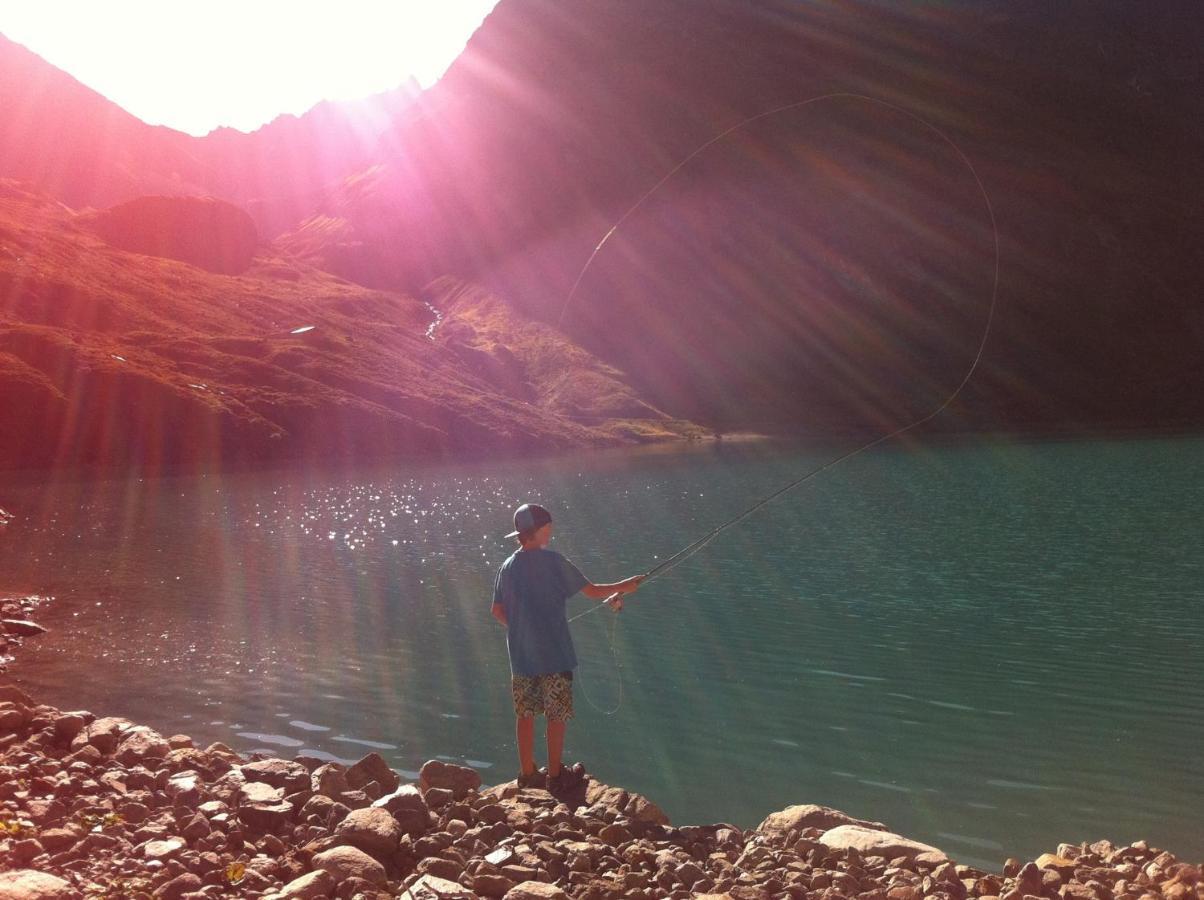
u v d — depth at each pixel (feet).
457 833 20.58
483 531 121.70
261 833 20.15
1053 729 39.47
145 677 47.37
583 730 40.68
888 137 611.47
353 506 158.20
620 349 522.06
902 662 51.52
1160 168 625.00
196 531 120.47
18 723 26.63
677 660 53.16
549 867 18.92
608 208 638.53
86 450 255.29
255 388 319.06
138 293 379.35
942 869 19.43
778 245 570.87
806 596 71.97
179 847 18.02
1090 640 55.01
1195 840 28.30
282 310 424.05
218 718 40.68
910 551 93.91
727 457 292.20
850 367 504.43
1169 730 38.93
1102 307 530.27
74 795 20.81
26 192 497.46
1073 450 268.82
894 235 570.87
